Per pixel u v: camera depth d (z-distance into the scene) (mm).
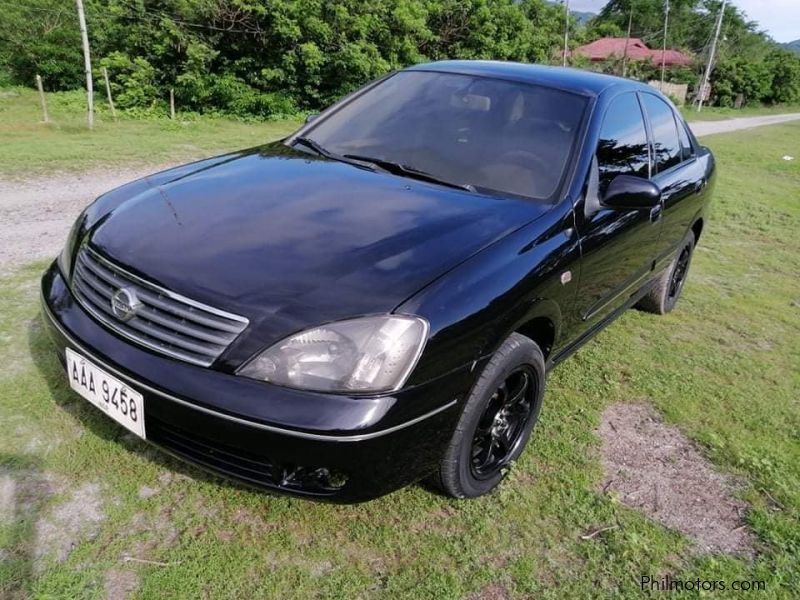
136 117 15086
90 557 2004
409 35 19172
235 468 1938
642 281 3678
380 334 1826
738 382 3645
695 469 2789
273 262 1985
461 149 2852
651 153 3535
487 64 3424
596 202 2768
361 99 3393
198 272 1954
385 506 2348
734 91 47562
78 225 2494
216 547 2092
